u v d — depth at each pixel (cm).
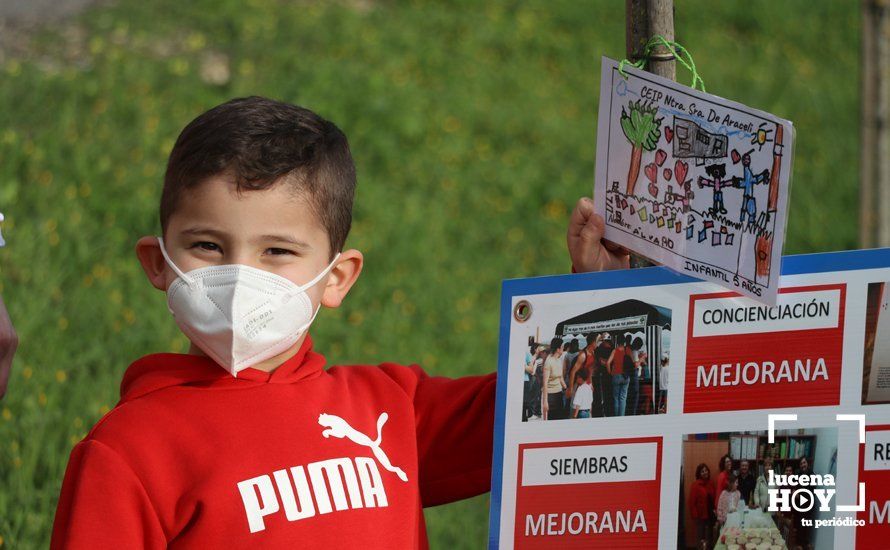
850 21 1290
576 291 234
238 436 219
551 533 226
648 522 221
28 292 592
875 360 213
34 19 958
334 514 217
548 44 1085
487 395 247
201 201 215
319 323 646
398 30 1032
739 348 221
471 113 914
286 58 922
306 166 221
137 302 614
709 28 1219
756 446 217
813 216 925
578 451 228
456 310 697
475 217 804
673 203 228
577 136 936
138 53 902
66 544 203
